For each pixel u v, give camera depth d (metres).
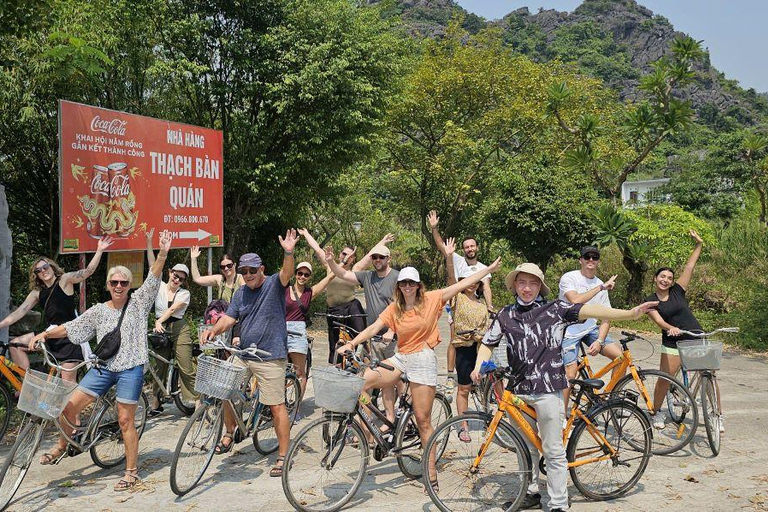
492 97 28.14
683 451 6.42
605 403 5.23
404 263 31.80
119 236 9.17
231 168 15.80
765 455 6.28
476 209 28.72
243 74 15.25
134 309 5.44
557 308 4.71
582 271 6.57
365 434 5.20
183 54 14.60
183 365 7.38
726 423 7.44
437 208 29.70
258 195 16.17
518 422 4.82
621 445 5.29
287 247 5.56
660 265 18.06
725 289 18.55
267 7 15.15
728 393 9.05
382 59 16.03
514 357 4.73
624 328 15.90
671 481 5.58
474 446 4.89
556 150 27.64
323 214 26.62
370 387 5.18
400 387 5.77
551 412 4.66
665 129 14.31
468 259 7.27
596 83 29.66
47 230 14.09
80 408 5.36
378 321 5.27
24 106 11.99
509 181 21.36
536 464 4.95
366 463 5.12
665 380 6.43
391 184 30.03
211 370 5.18
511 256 26.94
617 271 21.56
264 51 14.97
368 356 6.32
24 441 4.98
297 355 7.33
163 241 5.60
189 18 14.48
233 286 7.62
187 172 10.27
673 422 6.47
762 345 13.09
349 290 8.40
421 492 5.29
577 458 5.15
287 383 7.02
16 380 6.45
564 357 6.33
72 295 6.49
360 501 5.09
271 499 5.14
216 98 15.55
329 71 14.52
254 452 6.34
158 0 13.95
